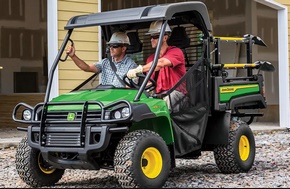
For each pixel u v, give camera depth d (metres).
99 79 6.62
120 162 4.96
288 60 12.14
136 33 6.44
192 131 5.86
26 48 15.72
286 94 12.02
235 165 6.37
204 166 7.12
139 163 5.00
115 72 5.86
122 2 15.09
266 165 7.16
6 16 15.53
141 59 6.47
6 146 8.79
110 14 5.72
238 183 5.78
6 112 11.74
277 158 7.85
